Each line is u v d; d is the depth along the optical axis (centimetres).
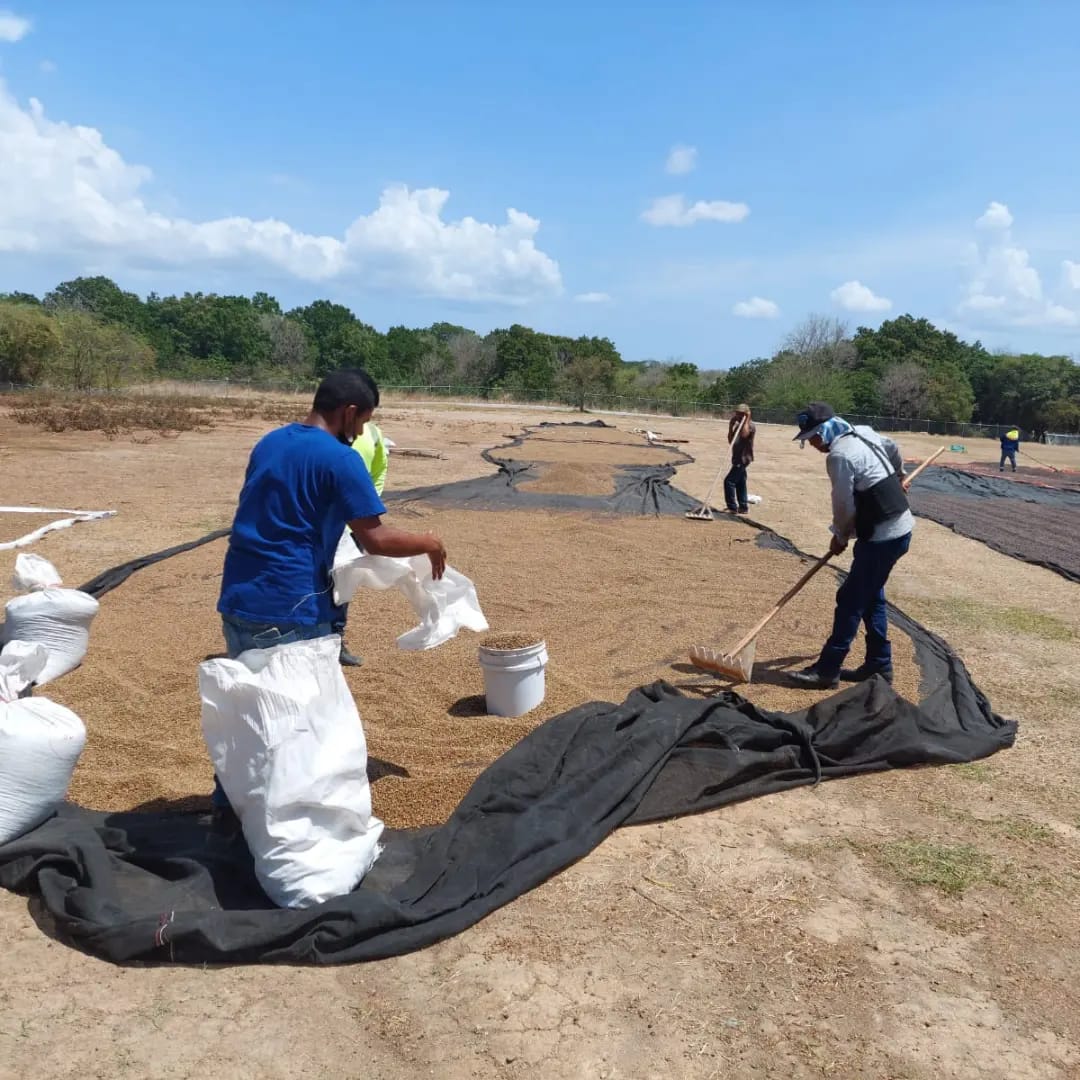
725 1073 246
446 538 994
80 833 339
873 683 484
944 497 1617
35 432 2055
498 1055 250
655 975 288
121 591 740
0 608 679
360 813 327
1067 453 3425
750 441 1246
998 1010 276
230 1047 250
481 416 3734
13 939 296
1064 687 575
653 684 486
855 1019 270
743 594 775
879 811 407
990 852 371
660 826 388
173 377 5222
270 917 292
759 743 439
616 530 1067
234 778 317
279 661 318
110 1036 253
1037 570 959
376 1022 263
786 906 329
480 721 484
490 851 343
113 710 492
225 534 968
